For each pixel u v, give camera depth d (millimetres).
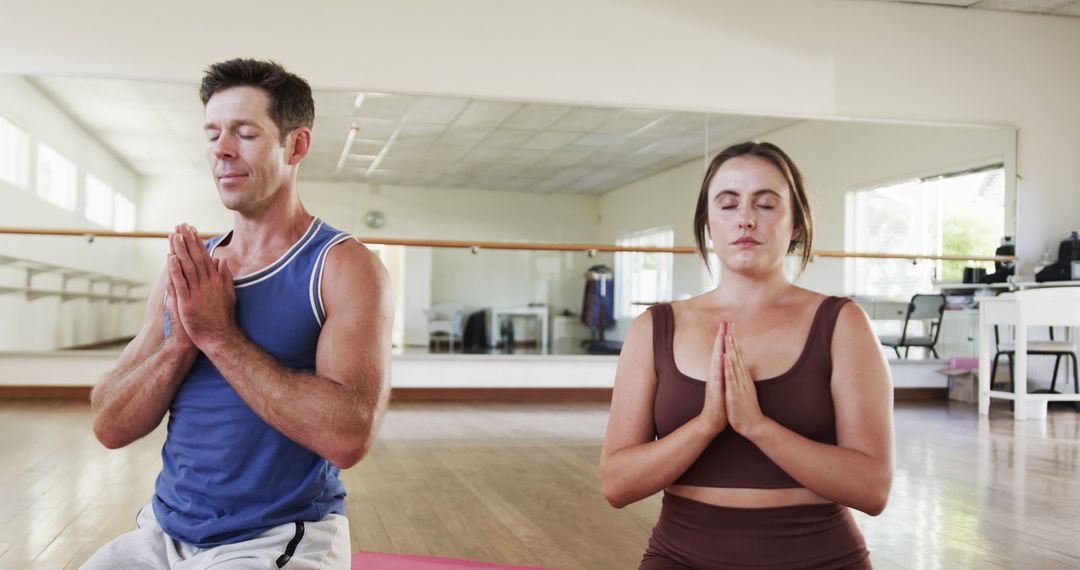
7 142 5609
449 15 5660
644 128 6297
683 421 1119
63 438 4090
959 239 6430
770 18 6109
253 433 1043
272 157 1057
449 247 7207
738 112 6070
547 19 5789
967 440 4445
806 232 1200
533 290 7262
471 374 6137
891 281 6359
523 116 6117
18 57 5227
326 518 1090
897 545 2479
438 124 6320
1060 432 4746
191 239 1002
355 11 5535
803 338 1112
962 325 6488
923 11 6328
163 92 5535
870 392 1074
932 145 6375
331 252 1067
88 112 5742
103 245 5906
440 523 2648
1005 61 6461
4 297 5617
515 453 3936
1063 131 6535
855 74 6234
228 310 1012
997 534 2605
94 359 5734
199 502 1051
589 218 7199
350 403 993
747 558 1059
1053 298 5242
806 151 6199
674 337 1166
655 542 1144
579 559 2277
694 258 6551
